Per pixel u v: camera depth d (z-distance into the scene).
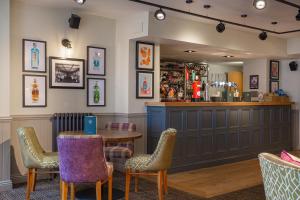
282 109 7.42
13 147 4.58
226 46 6.25
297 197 1.52
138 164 3.71
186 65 8.90
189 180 4.87
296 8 4.89
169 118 5.22
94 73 5.42
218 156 5.95
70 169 3.12
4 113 4.21
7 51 4.23
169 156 3.73
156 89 5.84
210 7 4.87
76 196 4.01
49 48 4.92
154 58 5.79
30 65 4.74
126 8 4.95
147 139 5.59
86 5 4.82
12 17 4.57
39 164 3.70
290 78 7.96
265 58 7.82
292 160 1.88
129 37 5.41
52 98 4.96
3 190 4.21
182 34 5.52
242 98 6.90
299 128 7.82
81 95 5.28
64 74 5.07
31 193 4.07
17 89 4.63
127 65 5.46
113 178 4.96
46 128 4.90
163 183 4.09
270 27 6.22
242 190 4.35
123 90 5.54
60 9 5.01
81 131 4.57
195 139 5.57
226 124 6.10
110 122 5.17
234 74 10.01
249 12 5.14
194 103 5.51
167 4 4.71
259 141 6.81
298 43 7.16
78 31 5.22
